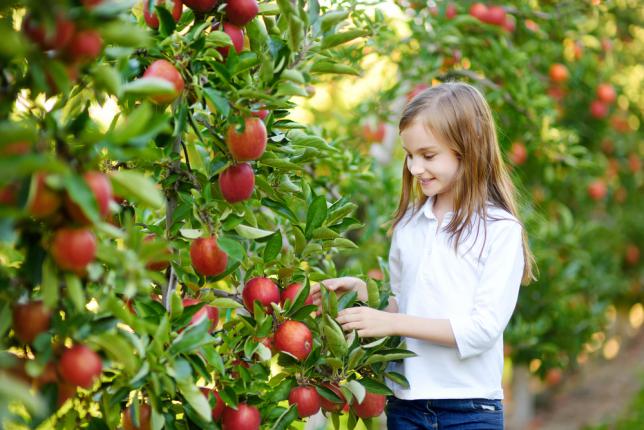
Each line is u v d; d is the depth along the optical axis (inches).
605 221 213.5
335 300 62.6
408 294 73.1
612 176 191.9
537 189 166.7
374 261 114.9
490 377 71.5
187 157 59.6
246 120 54.9
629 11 171.9
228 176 56.7
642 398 229.5
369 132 130.9
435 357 70.4
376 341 64.5
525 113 125.3
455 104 72.7
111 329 45.7
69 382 44.3
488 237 70.8
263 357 58.0
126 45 42.5
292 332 60.0
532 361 153.3
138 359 48.1
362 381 64.9
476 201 72.1
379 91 132.9
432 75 120.8
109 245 44.8
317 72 61.5
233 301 60.4
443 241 72.3
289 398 61.5
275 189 64.6
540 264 147.1
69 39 40.3
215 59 57.1
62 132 42.9
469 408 69.8
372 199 120.3
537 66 149.3
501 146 128.5
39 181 38.8
